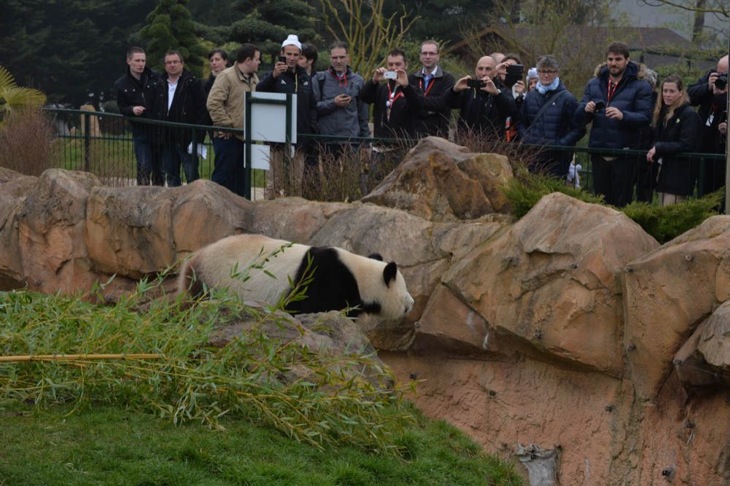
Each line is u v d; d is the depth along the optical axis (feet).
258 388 21.88
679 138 36.50
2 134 55.98
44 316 22.77
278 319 23.17
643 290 27.86
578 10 99.91
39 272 43.04
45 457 18.57
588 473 29.66
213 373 21.63
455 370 33.40
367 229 35.73
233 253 32.14
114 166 51.44
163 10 112.78
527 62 93.91
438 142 37.83
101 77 157.89
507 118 41.65
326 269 31.48
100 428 20.30
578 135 39.40
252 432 21.47
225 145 44.70
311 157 43.37
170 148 46.75
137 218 40.01
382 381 24.99
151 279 40.29
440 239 34.22
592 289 29.04
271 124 42.52
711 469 27.12
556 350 29.76
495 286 31.37
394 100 42.70
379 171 41.06
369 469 21.63
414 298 33.86
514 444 31.27
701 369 26.68
